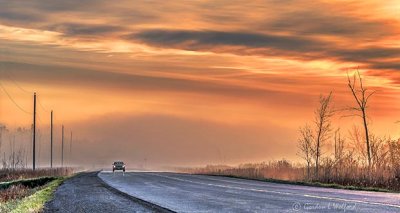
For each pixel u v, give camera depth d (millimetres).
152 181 41906
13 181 50312
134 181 42406
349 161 36812
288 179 41875
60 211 19188
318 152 40125
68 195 27531
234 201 21016
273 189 28188
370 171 33250
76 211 19000
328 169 36812
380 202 19141
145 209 18844
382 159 35656
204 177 49875
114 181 43000
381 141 36594
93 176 57188
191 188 31000
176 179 45062
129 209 19016
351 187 29281
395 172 32000
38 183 52219
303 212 16156
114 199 23953
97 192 29359
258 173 48906
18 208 20562
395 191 26859
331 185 31047
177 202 21328
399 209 16609
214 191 27703
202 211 17469
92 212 18469
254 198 22219
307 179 38094
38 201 23328
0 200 29844
